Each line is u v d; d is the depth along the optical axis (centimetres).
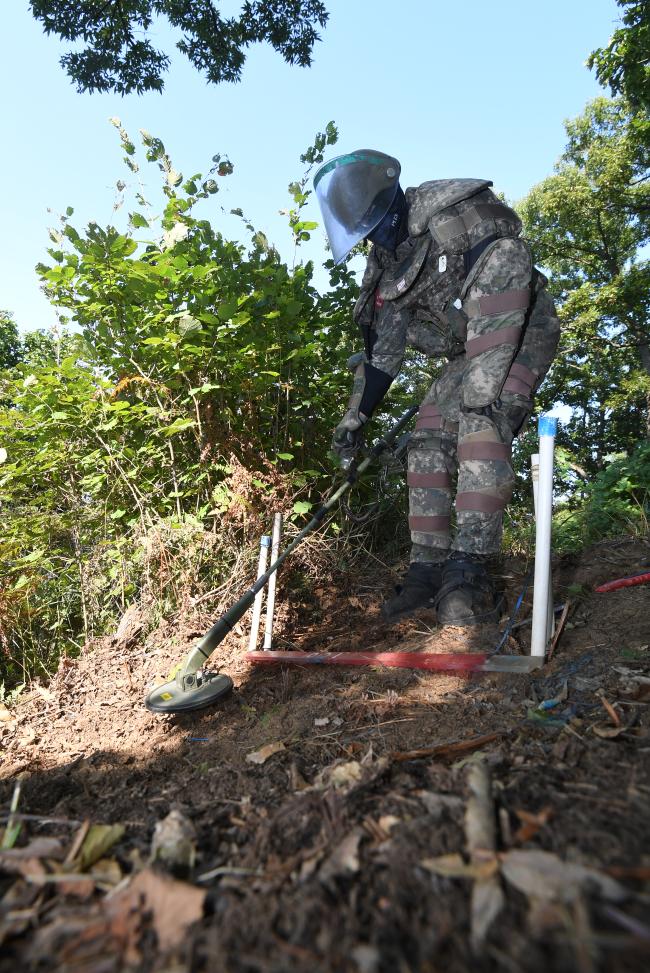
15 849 125
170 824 123
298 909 90
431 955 79
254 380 352
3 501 367
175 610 319
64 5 848
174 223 346
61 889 107
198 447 362
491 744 155
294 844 114
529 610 256
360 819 118
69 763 196
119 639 308
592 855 96
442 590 252
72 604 366
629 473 471
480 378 240
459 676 211
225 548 336
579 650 212
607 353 2395
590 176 2370
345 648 265
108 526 365
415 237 257
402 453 301
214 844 121
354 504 412
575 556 326
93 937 91
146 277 320
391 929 84
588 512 423
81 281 333
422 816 114
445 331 275
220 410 358
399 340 297
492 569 291
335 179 255
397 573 369
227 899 98
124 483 357
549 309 263
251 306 346
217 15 897
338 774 145
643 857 94
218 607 312
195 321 311
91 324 356
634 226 2412
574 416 2744
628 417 2642
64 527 360
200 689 218
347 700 207
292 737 186
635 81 1268
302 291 378
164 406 362
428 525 286
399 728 179
